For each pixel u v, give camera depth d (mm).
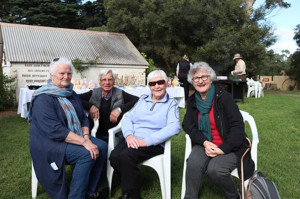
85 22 28531
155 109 2547
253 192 1831
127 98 3162
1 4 28406
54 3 27562
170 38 14906
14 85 8414
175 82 7074
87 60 9883
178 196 2477
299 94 14875
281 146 4000
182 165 3248
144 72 11398
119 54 11273
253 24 13242
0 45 9367
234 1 12922
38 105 2121
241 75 9094
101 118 3068
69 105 2268
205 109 2244
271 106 8250
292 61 22781
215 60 13461
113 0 16594
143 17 15914
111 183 2502
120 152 2281
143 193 2559
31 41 9688
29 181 2760
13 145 4012
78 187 2090
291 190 2541
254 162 2199
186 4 13289
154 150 2334
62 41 10539
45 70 8938
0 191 2529
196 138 2273
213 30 13688
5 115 6828
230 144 2104
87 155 2094
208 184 2727
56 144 2107
